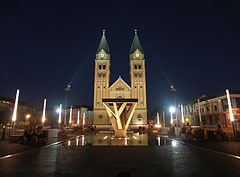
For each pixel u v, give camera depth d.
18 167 8.05
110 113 26.95
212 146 14.05
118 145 15.62
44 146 14.53
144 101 59.81
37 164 8.62
